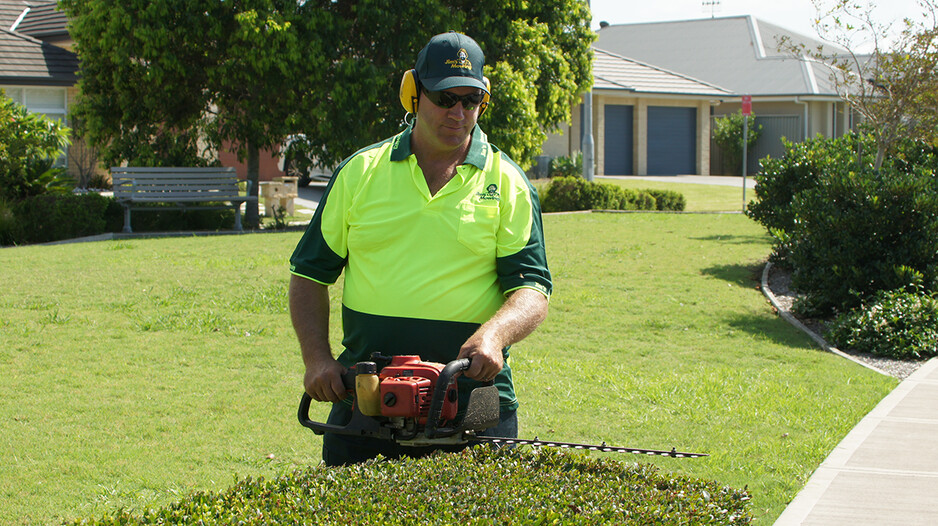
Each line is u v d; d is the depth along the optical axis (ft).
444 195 9.21
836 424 18.19
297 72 49.21
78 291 30.37
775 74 124.77
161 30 47.85
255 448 16.30
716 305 30.60
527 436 17.08
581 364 22.68
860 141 42.19
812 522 13.25
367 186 9.41
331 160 53.52
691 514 7.28
